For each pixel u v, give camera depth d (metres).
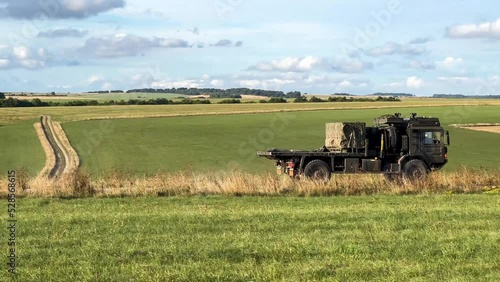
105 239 13.68
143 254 12.20
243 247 12.64
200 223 15.98
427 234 13.95
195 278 10.30
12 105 145.62
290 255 11.91
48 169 52.47
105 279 10.32
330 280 10.08
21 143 71.50
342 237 13.70
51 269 11.01
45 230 15.04
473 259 11.48
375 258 11.63
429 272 10.56
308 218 16.73
